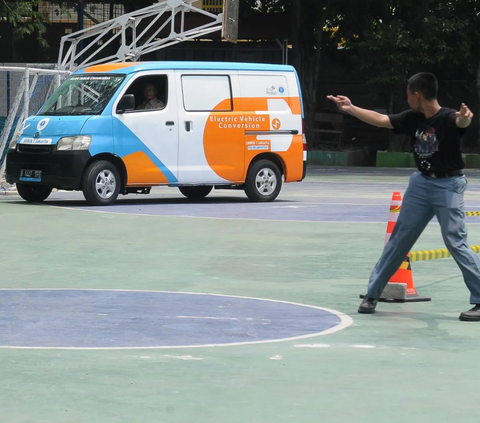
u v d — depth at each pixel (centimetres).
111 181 2106
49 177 2072
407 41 4291
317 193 2634
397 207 1048
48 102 2180
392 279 1050
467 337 857
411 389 670
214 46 4988
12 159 2141
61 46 3347
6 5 4019
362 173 3756
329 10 4553
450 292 1116
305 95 4772
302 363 747
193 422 585
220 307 1003
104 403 627
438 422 589
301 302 1041
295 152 2327
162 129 2145
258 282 1173
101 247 1469
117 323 910
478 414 608
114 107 2102
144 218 1855
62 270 1255
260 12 4909
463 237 945
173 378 695
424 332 880
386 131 4956
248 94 2264
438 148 928
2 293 1080
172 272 1245
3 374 702
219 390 662
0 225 1728
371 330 888
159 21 4897
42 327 889
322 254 1412
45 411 607
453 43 4412
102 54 4869
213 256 1387
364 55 4444
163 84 2167
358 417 599
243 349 799
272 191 2297
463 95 4828
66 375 701
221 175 2222
